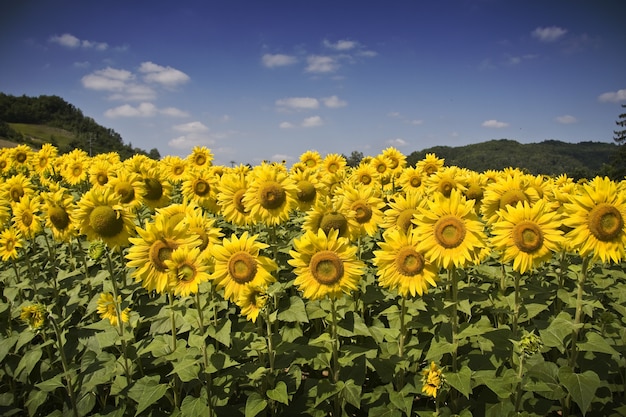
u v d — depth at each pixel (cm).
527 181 716
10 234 718
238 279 506
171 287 493
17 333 638
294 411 511
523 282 701
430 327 582
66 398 581
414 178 1180
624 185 648
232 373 508
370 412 489
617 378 571
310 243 493
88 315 644
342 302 578
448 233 490
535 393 534
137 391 494
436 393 463
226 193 746
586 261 495
